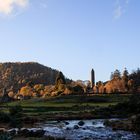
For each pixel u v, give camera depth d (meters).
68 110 127.31
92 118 97.38
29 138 41.78
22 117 84.44
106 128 63.25
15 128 60.69
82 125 72.44
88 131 57.25
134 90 181.38
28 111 122.75
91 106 138.75
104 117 98.56
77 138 46.81
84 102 166.38
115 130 59.19
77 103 162.88
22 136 43.75
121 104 112.44
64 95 187.38
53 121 84.62
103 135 51.09
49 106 143.50
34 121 81.44
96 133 53.97
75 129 61.12
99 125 72.06
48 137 43.38
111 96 175.25
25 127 65.81
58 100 173.50
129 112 106.06
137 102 111.00
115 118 95.31
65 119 93.94
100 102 164.12
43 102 170.88
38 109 130.50
